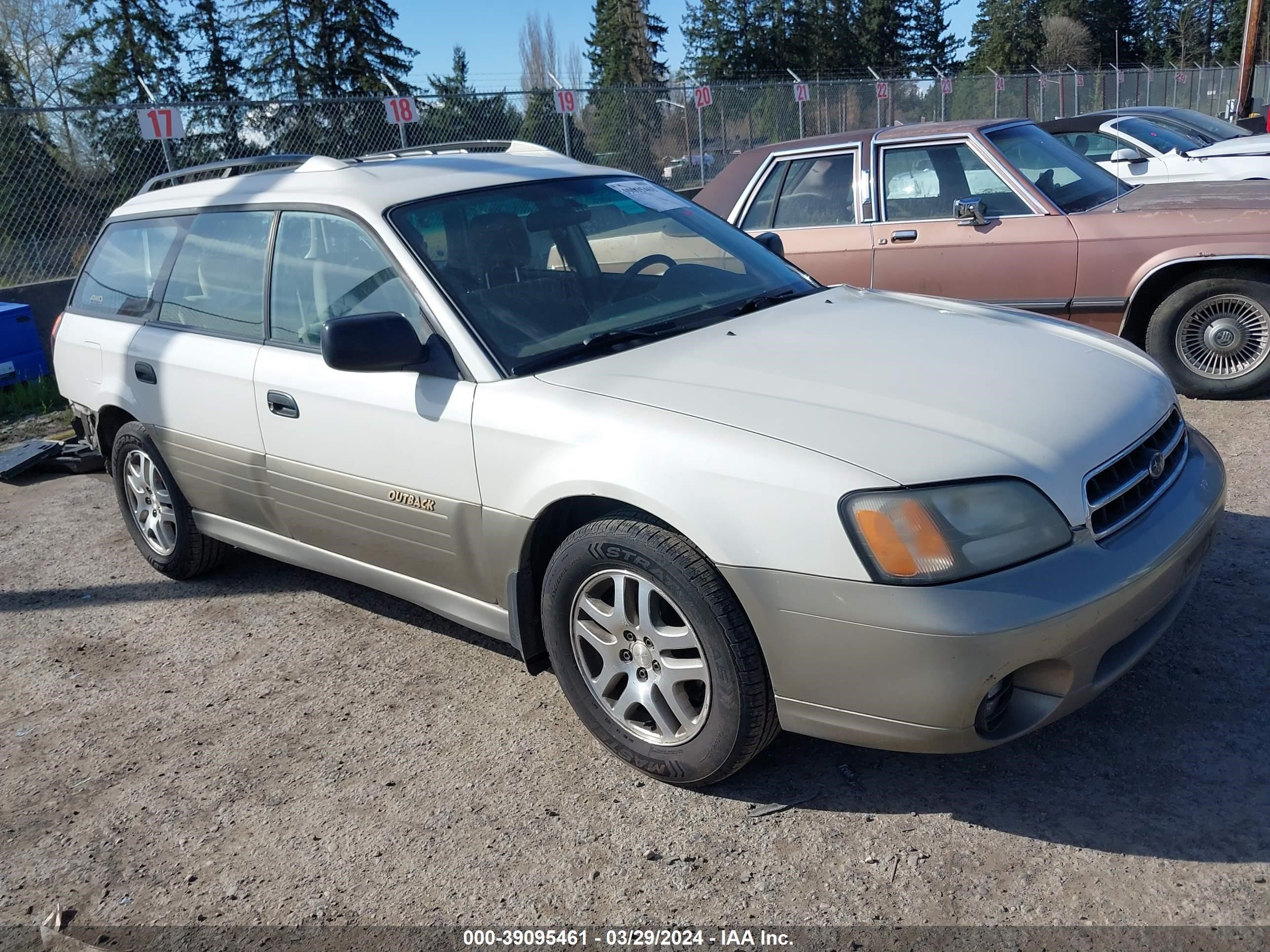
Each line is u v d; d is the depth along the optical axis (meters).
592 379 2.97
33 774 3.33
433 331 3.22
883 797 2.79
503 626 3.25
